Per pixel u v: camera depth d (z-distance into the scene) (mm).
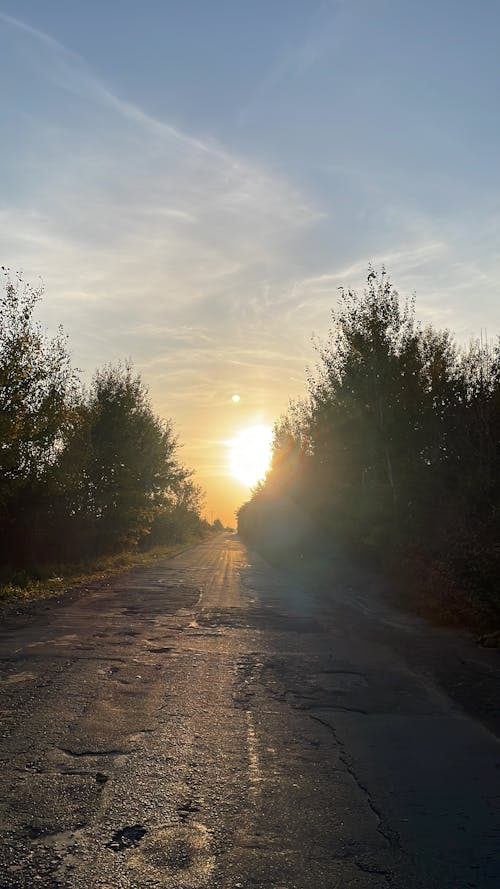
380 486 25391
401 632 13758
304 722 7402
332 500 32000
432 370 25875
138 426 40562
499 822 4891
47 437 24672
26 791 5199
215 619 15102
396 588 20109
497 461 19672
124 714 7387
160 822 4734
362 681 9445
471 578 15180
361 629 14109
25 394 22859
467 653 11523
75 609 16484
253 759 6129
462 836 4652
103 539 36438
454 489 21531
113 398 37250
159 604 17797
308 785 5535
